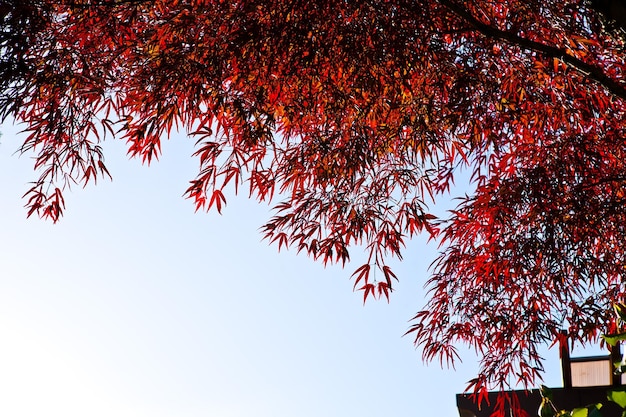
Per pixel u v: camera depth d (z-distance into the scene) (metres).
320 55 3.89
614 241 4.66
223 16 3.70
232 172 4.30
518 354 4.95
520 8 3.90
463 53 4.07
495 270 4.60
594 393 6.94
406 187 4.68
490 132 4.42
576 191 4.30
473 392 5.11
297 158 4.47
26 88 3.54
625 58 3.85
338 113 4.42
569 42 3.88
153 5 3.92
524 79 4.16
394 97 4.27
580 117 4.30
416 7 3.72
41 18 3.42
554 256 4.47
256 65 3.79
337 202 4.64
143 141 4.03
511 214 4.48
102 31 3.74
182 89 3.80
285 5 3.65
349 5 3.67
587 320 4.72
